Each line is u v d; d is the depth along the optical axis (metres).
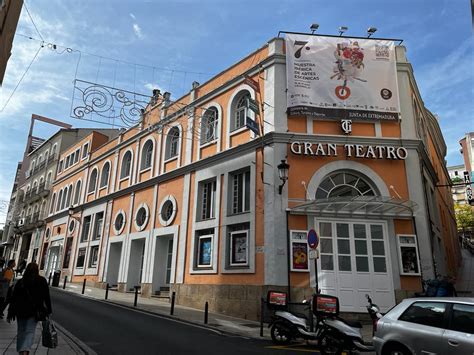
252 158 15.47
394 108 15.02
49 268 31.69
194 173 18.34
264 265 13.62
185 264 17.16
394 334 6.16
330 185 14.50
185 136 19.72
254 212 14.66
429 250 13.48
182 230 17.92
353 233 13.68
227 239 15.59
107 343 8.08
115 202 24.61
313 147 14.61
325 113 14.85
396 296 12.92
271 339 9.84
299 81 15.16
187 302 16.23
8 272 10.62
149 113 23.11
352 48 15.59
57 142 38.12
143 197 21.83
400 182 14.26
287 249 13.38
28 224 37.94
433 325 5.81
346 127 14.71
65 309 13.12
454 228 31.25
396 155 14.44
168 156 21.00
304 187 14.16
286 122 14.95
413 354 5.83
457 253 30.16
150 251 19.81
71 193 31.73
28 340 5.91
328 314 8.59
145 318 12.19
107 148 27.72
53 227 33.09
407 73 15.77
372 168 14.40
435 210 18.67
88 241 26.31
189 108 19.70
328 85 15.14
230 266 15.02
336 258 13.35
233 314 14.02
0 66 8.23
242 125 16.94
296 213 13.76
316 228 13.68
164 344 8.20
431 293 11.61
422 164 15.66
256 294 13.49
